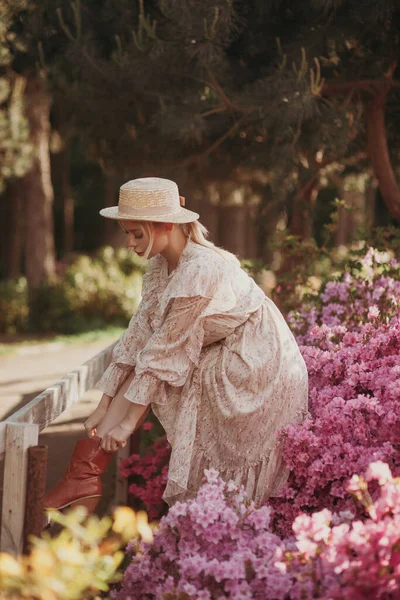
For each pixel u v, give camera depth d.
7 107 15.30
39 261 16.47
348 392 3.61
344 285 4.86
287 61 5.50
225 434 3.20
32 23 6.60
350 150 6.67
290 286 5.54
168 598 2.52
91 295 15.50
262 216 7.02
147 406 3.19
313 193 6.98
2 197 26.81
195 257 3.12
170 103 5.96
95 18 6.36
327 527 2.49
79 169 29.41
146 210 3.10
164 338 3.09
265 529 2.91
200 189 8.33
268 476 3.22
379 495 3.00
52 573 2.29
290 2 5.46
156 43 5.61
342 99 6.11
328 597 2.35
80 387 3.72
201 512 2.71
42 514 2.67
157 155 7.07
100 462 3.16
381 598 2.32
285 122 5.29
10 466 2.68
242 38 5.79
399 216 6.17
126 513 2.66
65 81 6.88
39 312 15.62
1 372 9.80
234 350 3.18
